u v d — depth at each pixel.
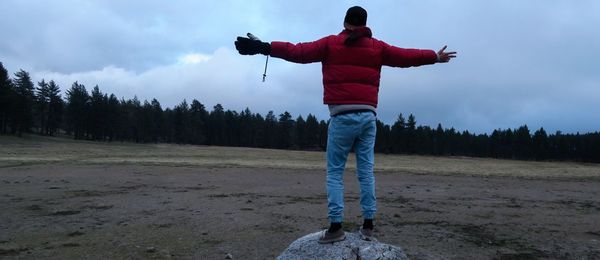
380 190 15.54
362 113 4.52
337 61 4.52
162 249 6.91
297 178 19.50
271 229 8.38
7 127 88.25
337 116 4.57
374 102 4.62
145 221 9.12
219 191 14.38
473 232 8.33
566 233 8.42
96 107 92.50
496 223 9.35
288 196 13.27
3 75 79.31
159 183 16.64
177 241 7.43
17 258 6.41
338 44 4.52
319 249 4.84
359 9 4.65
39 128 105.94
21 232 8.06
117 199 12.27
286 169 24.20
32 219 9.28
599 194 15.58
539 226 9.09
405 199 13.08
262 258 6.47
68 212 10.16
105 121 93.00
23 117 80.38
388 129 101.75
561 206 12.26
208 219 9.35
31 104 84.69
